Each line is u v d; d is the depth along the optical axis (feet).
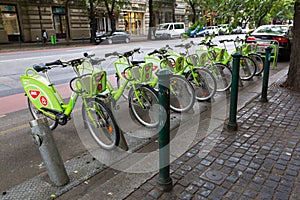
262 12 15.48
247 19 15.25
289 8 20.81
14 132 13.25
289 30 32.96
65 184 8.71
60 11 81.61
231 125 11.92
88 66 11.83
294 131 11.82
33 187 8.66
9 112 16.38
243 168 9.00
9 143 12.05
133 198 7.68
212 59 18.53
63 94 20.06
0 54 50.47
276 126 12.40
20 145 11.85
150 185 8.21
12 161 10.50
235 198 7.55
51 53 49.55
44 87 11.96
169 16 81.51
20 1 73.56
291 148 10.27
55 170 8.56
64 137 12.50
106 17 86.33
